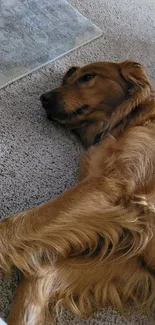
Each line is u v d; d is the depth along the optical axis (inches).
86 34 49.3
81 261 34.2
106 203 33.9
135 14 54.5
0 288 32.6
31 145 40.0
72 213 33.4
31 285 32.2
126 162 35.3
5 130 40.0
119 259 34.7
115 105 40.3
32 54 45.3
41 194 37.8
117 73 40.3
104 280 34.3
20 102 42.2
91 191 34.0
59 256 33.9
